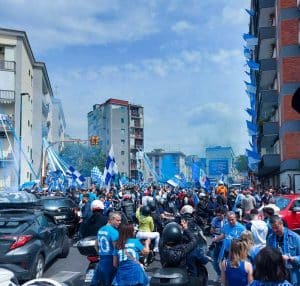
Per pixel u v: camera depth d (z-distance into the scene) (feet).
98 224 31.04
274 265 14.69
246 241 20.44
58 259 43.73
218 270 30.81
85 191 85.87
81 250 28.27
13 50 146.51
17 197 59.06
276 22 132.46
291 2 117.80
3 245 32.09
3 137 141.49
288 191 94.07
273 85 147.84
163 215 46.14
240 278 18.54
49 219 41.14
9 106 145.89
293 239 21.47
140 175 267.18
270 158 130.72
